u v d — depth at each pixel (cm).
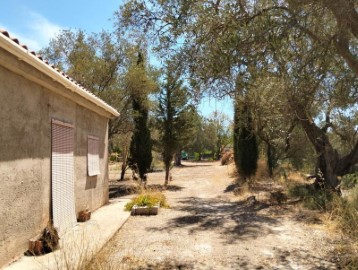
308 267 550
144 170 1753
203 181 2055
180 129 1855
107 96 1603
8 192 545
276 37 444
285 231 779
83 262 467
